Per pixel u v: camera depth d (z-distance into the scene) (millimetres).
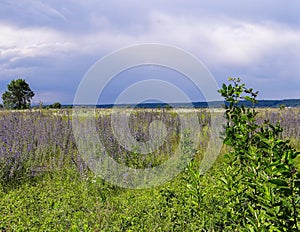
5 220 4668
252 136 3426
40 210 5090
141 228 4352
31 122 8969
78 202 5559
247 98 3594
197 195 4070
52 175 7434
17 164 7348
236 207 3525
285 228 2494
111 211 4914
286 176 2430
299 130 10469
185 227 4168
